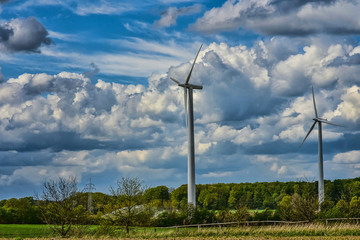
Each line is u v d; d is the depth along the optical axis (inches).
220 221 2289.6
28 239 1553.9
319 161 3725.4
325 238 1338.6
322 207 2197.3
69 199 1658.5
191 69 3243.1
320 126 3769.7
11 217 2923.2
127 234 1694.1
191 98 3299.7
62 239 1545.3
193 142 3253.0
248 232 1577.3
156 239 1480.1
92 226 1959.9
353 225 1654.8
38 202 1668.3
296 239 1328.7
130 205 1895.9
